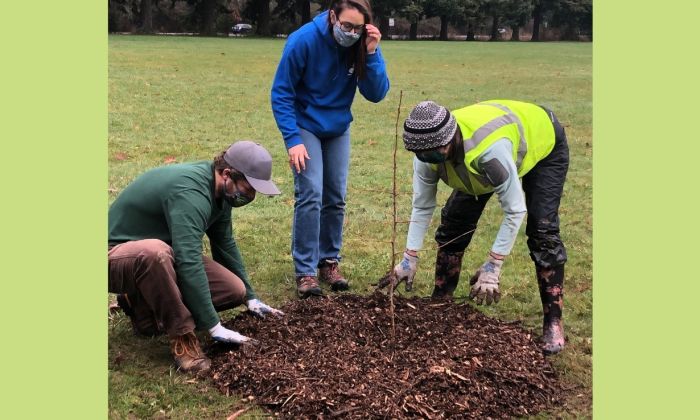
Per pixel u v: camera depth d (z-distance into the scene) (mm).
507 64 26625
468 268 5902
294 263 5453
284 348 4219
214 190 4203
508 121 4328
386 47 37188
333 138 5441
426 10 53500
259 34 48969
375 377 3947
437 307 4770
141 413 3773
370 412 3703
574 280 5719
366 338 4355
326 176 5504
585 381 4191
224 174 4180
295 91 5270
